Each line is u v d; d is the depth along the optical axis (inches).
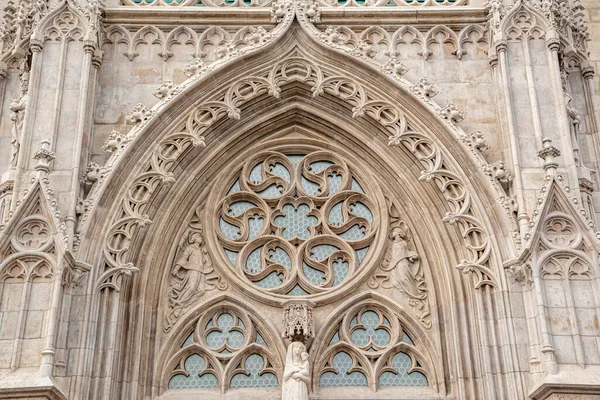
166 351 884.6
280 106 976.9
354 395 864.9
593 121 976.9
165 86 935.7
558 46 939.3
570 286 819.4
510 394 812.0
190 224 943.0
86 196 874.1
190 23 980.6
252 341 895.1
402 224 945.5
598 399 766.5
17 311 791.7
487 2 979.3
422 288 916.6
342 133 976.3
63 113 891.4
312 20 979.9
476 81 958.4
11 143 928.3
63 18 936.9
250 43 964.0
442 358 877.8
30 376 756.6
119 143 899.4
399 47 976.9
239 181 968.3
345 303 905.5
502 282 851.4
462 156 909.8
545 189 848.3
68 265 818.2
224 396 866.1
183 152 930.1
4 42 998.4
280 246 939.3
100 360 826.2
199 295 912.9
